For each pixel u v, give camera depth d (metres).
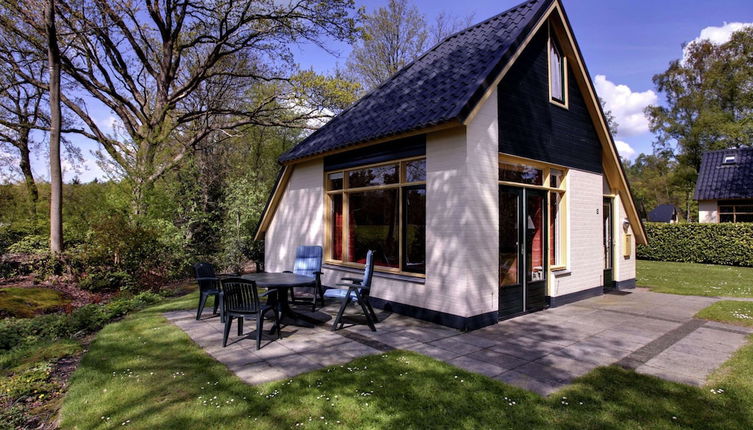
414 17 24.14
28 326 6.23
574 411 3.40
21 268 10.70
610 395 3.72
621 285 10.31
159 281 10.77
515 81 7.07
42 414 3.60
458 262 6.07
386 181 7.73
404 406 3.50
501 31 7.55
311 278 6.63
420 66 8.88
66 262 10.21
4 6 10.98
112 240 9.73
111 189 10.50
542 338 5.64
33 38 12.62
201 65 16.12
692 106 31.17
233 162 18.44
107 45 13.89
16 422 3.41
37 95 16.08
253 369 4.43
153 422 3.24
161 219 11.11
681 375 4.23
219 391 3.82
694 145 30.89
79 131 14.90
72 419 3.34
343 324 6.45
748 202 21.00
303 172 10.10
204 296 6.86
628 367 4.48
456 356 4.87
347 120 9.23
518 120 7.07
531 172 7.62
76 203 12.70
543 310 7.57
